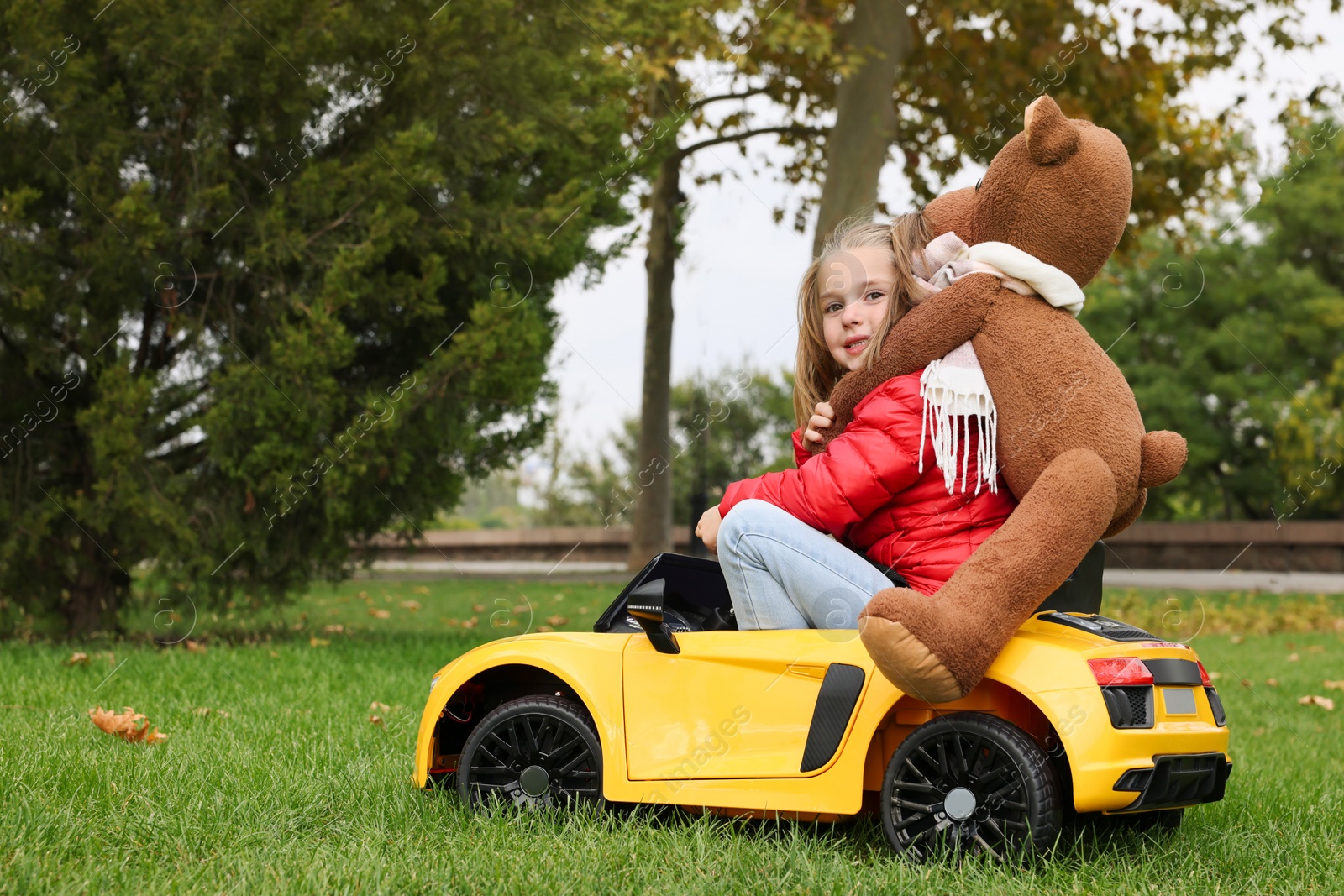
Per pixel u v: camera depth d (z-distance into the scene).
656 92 15.24
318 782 4.02
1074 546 3.23
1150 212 15.02
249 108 8.48
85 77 7.98
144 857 3.20
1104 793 3.07
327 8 8.27
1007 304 3.53
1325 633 12.97
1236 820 4.07
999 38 13.98
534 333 8.80
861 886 2.96
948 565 3.51
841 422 3.71
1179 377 29.47
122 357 8.20
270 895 2.85
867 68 12.88
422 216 8.90
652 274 18.28
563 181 9.78
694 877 3.04
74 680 6.61
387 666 7.71
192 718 5.54
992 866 3.08
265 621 11.57
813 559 3.53
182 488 8.51
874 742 3.46
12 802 3.65
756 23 13.86
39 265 8.20
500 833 3.39
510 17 8.97
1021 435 3.40
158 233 7.95
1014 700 3.35
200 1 8.03
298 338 8.13
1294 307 28.97
